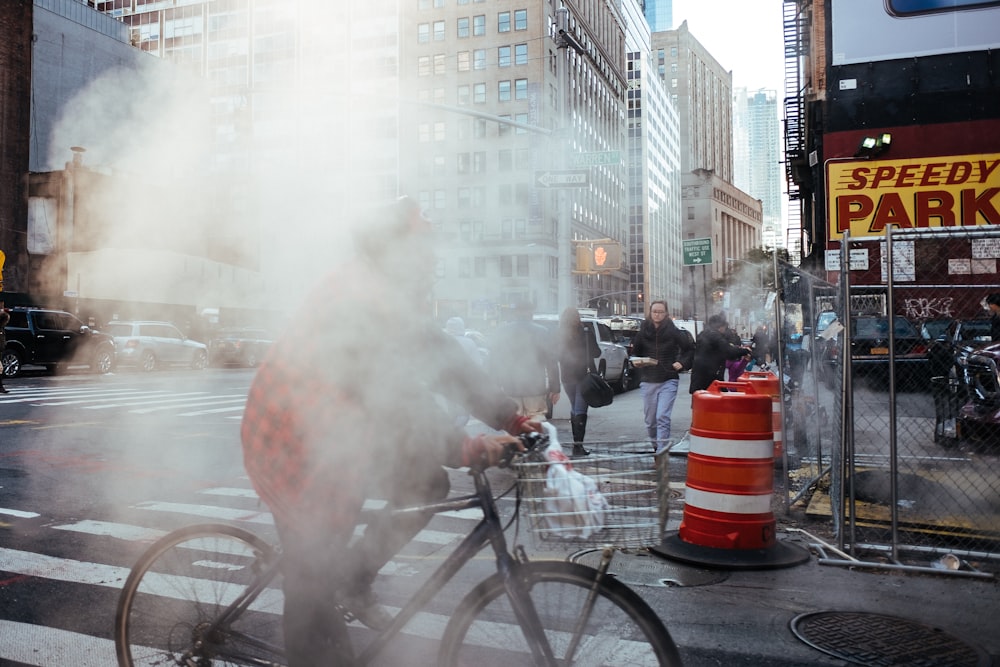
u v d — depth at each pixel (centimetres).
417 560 423
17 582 396
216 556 257
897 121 1559
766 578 412
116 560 435
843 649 320
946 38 1531
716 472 445
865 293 679
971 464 691
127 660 260
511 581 218
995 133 1509
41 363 1903
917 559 448
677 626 345
